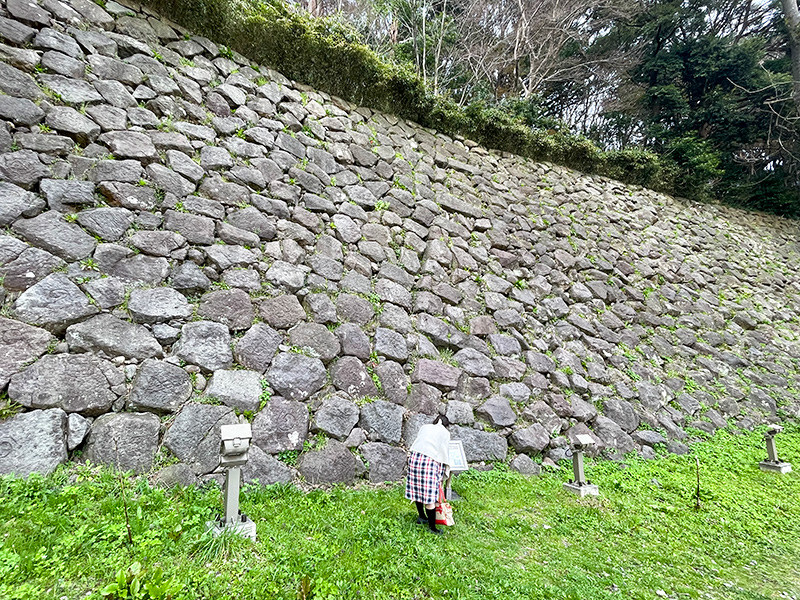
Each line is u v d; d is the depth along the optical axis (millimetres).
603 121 20047
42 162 4129
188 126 5680
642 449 6195
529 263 8273
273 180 6059
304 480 3824
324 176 6781
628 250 10320
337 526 3162
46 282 3539
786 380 8867
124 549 2365
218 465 3516
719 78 17250
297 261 5414
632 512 4461
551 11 16125
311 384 4430
